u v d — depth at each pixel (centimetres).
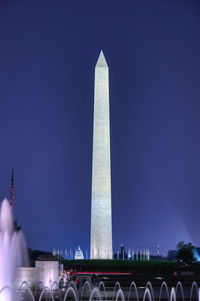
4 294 3394
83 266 7750
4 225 5512
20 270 4181
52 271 4228
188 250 9150
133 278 5494
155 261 8219
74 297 3881
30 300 3569
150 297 3981
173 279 5522
